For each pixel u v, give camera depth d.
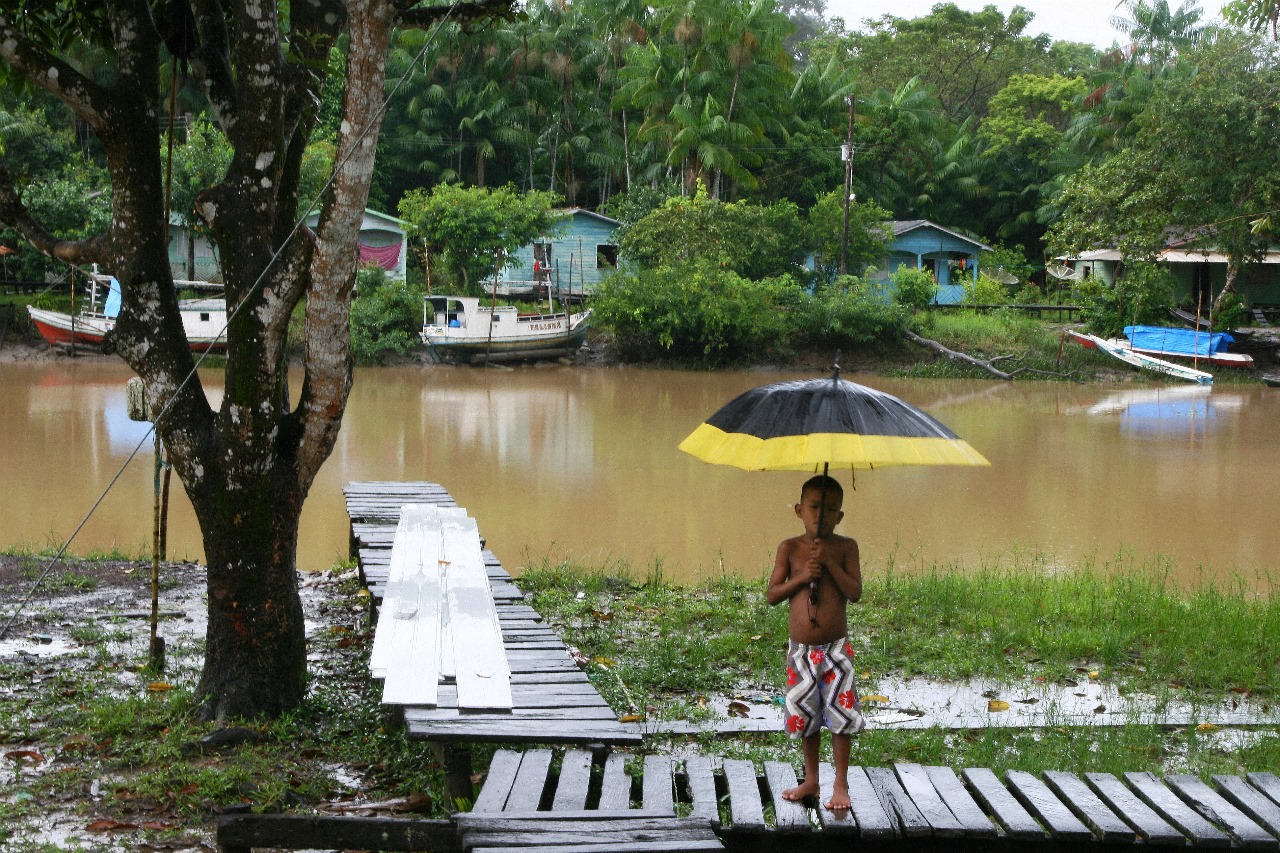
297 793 5.16
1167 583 11.11
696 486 16.67
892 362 37.88
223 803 5.05
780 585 4.61
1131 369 36.12
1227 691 7.12
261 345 5.94
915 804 4.64
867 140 53.97
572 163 53.94
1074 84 55.56
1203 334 35.66
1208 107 31.16
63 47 7.85
